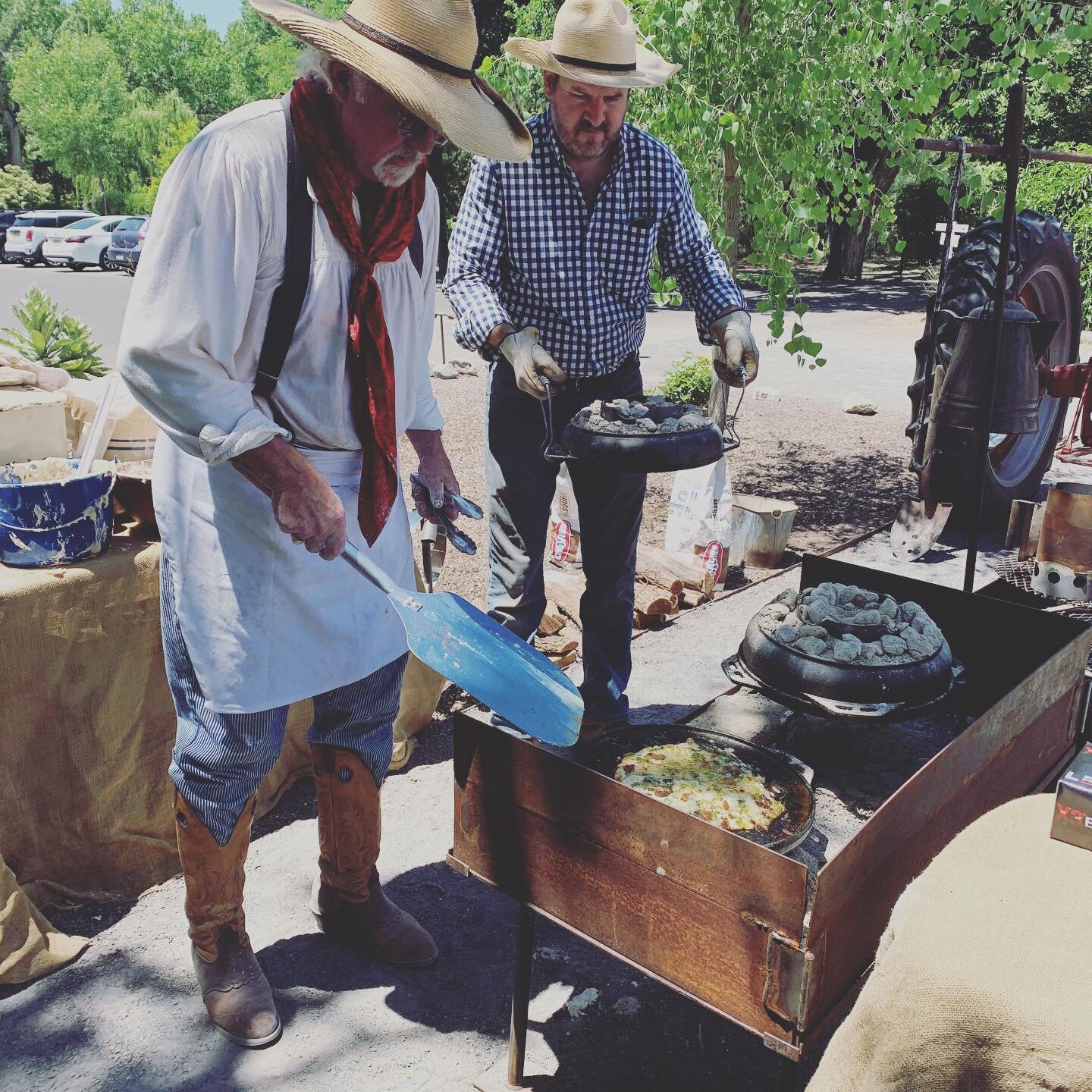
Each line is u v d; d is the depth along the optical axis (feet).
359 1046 6.92
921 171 17.93
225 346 5.81
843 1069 4.26
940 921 4.20
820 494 20.38
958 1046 3.83
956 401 12.19
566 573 14.73
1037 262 16.56
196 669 6.57
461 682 5.85
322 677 6.84
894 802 5.46
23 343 12.64
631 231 8.96
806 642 7.50
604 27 7.92
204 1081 6.63
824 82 14.78
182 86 157.69
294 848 9.07
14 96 145.89
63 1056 6.79
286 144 5.76
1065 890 4.38
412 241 6.59
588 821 5.77
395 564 7.36
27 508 7.67
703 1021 7.20
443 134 5.55
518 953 6.41
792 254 15.14
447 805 9.73
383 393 6.35
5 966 7.29
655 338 41.39
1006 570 11.08
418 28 5.67
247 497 6.28
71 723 7.95
